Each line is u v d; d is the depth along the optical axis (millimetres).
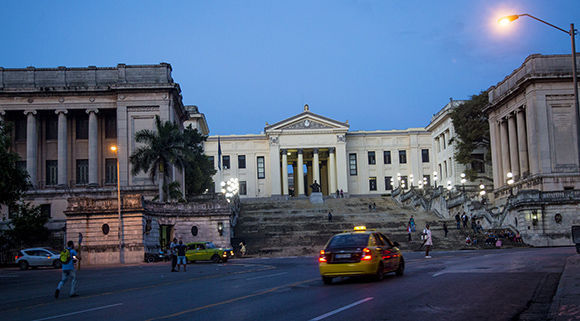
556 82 63719
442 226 59750
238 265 35250
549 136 63094
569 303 11523
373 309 11688
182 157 53656
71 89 67688
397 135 113375
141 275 28641
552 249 38812
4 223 56250
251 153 110438
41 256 42281
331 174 108062
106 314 13070
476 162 93250
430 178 111812
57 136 70938
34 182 67188
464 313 10977
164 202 49625
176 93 69500
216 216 51844
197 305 13812
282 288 16969
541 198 50531
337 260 17188
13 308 15758
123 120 66750
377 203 80312
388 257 18422
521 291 13984
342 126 108188
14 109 68125
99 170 69188
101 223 44375
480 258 28859
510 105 70938
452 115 88000
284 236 56469
